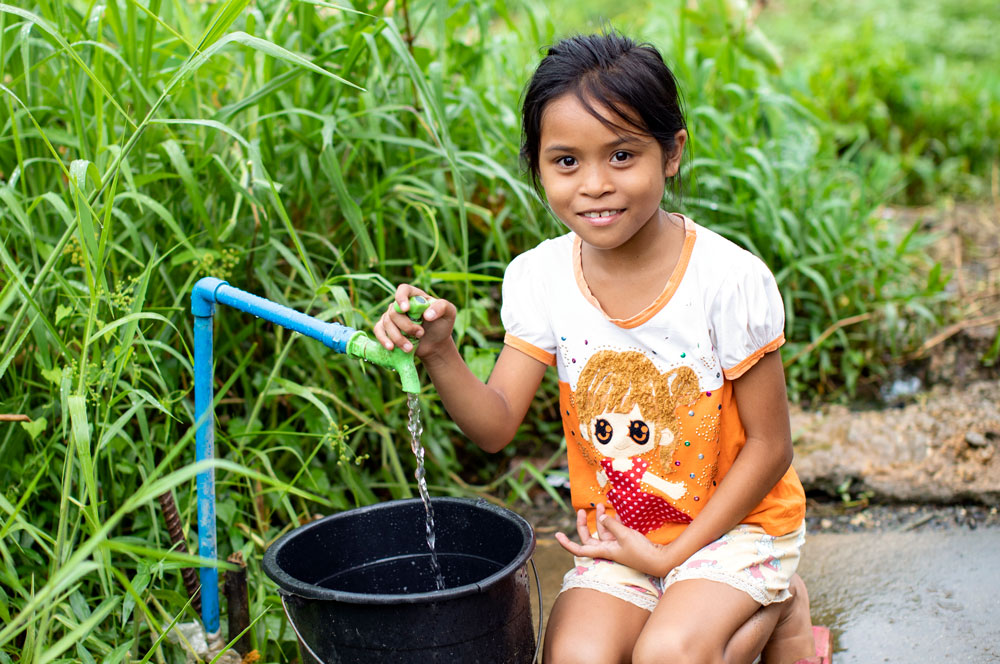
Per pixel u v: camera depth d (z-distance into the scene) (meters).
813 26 7.96
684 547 1.58
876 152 4.69
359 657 1.39
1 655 1.49
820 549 2.30
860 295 3.21
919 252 3.54
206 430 1.62
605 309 1.65
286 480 2.22
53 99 2.20
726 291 1.56
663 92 1.50
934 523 2.37
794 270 3.05
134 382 1.85
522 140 1.69
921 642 1.92
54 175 2.21
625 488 1.68
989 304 3.32
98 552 1.49
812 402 2.90
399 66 2.53
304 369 2.30
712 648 1.47
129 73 2.00
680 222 1.66
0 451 1.83
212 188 2.22
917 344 3.08
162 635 1.54
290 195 2.35
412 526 1.69
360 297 2.41
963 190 4.66
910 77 5.30
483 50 2.80
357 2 2.31
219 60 2.35
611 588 1.61
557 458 2.66
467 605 1.37
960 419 2.65
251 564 1.97
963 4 8.04
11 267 1.61
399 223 2.41
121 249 1.91
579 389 1.68
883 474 2.52
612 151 1.47
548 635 1.57
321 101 2.30
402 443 2.44
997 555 2.21
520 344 1.72
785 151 3.43
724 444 1.65
